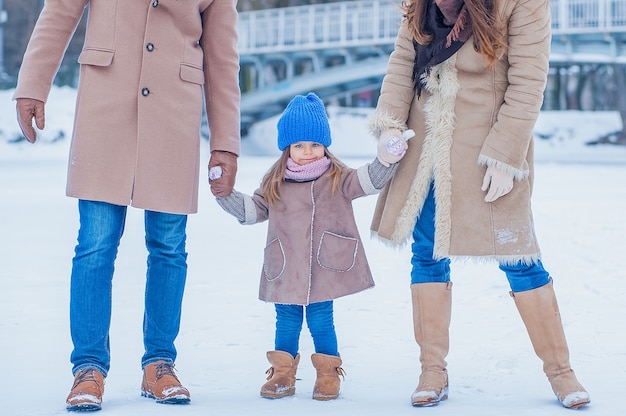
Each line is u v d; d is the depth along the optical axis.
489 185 2.97
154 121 3.07
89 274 3.01
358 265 3.21
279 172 3.25
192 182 3.16
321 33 36.97
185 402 2.97
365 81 37.44
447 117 3.03
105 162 3.02
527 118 2.92
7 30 54.09
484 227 2.97
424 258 3.15
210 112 3.24
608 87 48.25
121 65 3.06
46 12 3.11
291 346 3.21
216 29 3.24
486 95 3.02
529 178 3.04
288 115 3.26
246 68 46.69
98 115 3.04
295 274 3.17
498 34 2.92
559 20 30.05
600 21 29.25
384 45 34.97
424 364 3.05
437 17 3.04
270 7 52.59
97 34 3.08
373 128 3.16
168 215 3.13
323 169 3.25
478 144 3.01
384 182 3.16
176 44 3.13
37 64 3.06
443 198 3.00
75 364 2.98
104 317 3.02
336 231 3.21
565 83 47.62
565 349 3.01
